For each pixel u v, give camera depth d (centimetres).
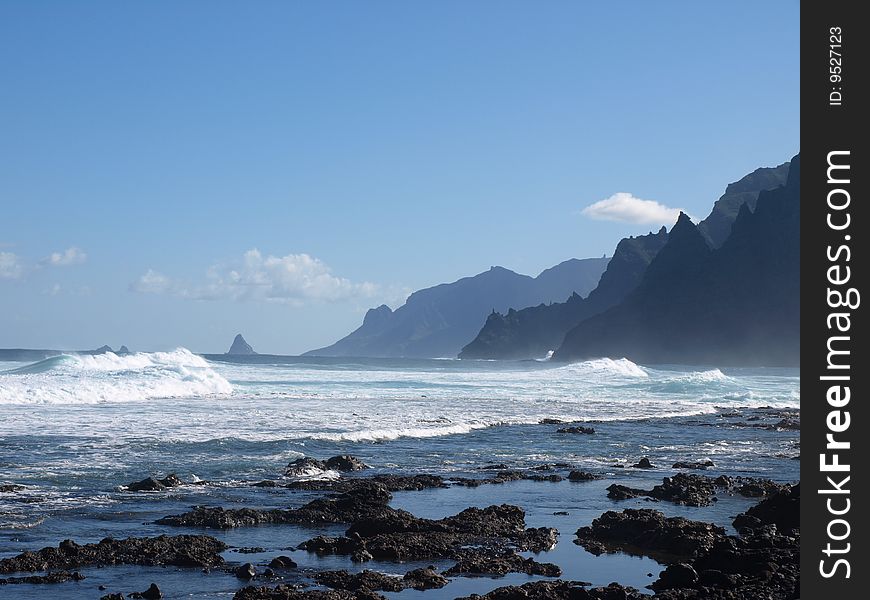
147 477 2159
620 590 1277
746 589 1270
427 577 1395
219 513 1770
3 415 3444
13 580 1343
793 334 19238
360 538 1585
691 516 1916
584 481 2388
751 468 2705
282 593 1270
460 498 2089
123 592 1301
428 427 3497
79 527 1673
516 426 3762
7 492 1947
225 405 4266
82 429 3058
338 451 2800
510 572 1455
